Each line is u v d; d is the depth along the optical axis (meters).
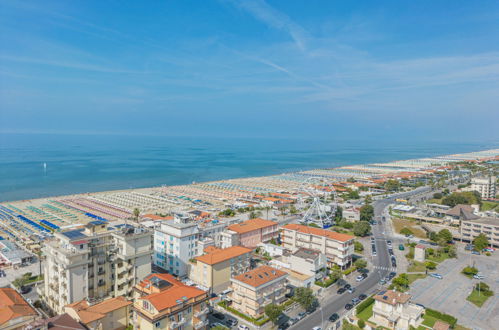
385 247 164.62
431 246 164.62
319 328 92.00
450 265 140.00
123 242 99.94
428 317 98.12
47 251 99.25
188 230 127.81
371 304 106.12
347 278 127.31
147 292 90.19
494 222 167.88
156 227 138.88
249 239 156.25
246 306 99.19
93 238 94.75
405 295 99.00
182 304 81.44
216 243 154.75
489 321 96.62
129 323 88.88
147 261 105.69
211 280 113.75
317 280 121.44
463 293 114.12
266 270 105.88
